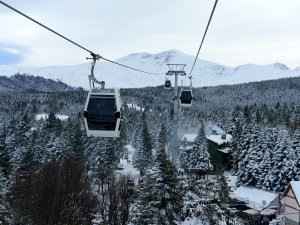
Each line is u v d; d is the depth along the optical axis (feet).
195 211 65.00
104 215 180.96
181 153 339.36
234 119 437.58
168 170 88.69
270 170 248.93
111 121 55.67
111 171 268.41
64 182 198.70
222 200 66.90
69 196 185.57
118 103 56.29
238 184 268.21
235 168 309.63
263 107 606.96
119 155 406.82
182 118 611.47
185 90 127.75
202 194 67.97
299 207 167.63
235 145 336.08
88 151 325.62
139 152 351.46
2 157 216.95
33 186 187.73
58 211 173.78
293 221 173.68
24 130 333.21
